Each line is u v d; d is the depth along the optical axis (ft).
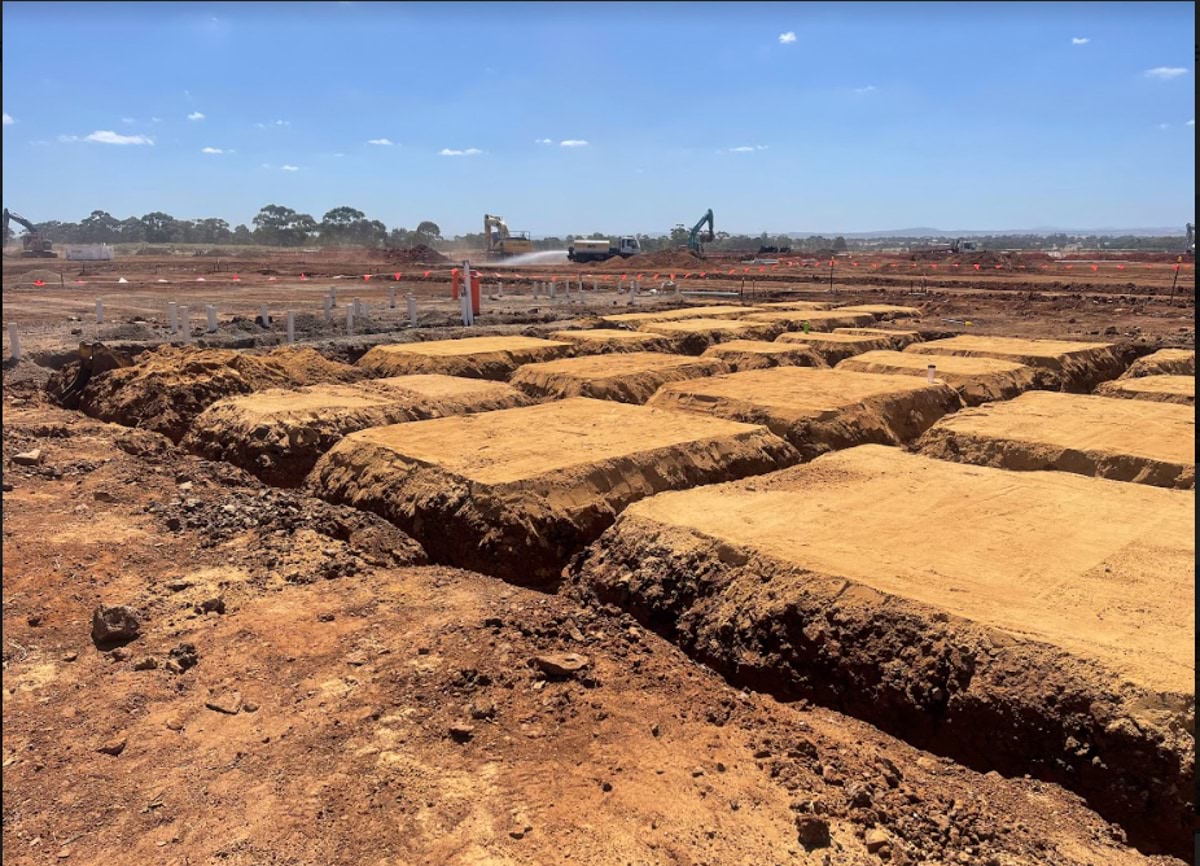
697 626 30.63
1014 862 19.35
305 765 22.16
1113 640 24.32
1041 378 73.41
